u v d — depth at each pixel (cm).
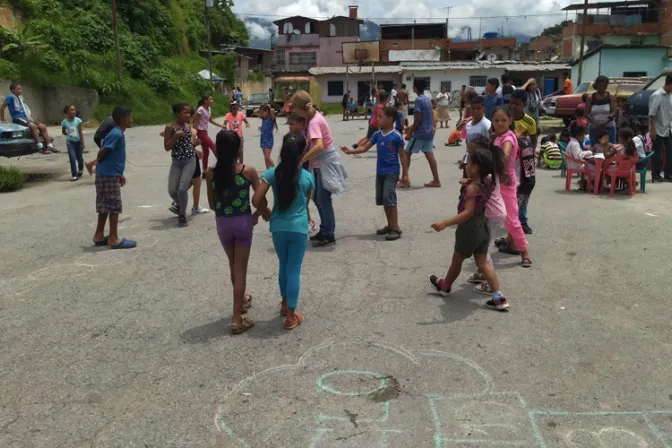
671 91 1018
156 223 801
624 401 349
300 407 346
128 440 316
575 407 343
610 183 963
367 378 378
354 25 5803
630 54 3144
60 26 3002
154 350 422
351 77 4662
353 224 783
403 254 643
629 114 1288
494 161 498
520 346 420
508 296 515
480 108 755
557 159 1207
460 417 335
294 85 3934
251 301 505
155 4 4169
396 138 679
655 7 4281
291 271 450
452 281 511
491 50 5466
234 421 333
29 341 439
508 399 352
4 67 2412
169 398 358
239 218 439
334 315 480
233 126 1228
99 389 369
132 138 2122
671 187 988
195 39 4784
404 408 344
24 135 1185
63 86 2670
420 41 5406
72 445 312
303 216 450
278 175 435
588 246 653
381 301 509
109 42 3278
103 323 470
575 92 2098
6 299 524
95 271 598
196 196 845
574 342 425
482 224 477
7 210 894
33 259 639
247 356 410
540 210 827
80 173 1230
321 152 651
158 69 3444
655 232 696
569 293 520
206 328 459
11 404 353
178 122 756
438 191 997
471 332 444
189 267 608
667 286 529
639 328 447
